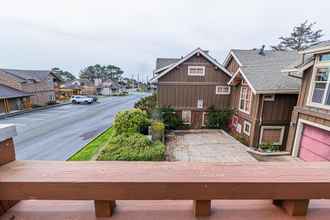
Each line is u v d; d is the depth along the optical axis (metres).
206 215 0.63
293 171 0.65
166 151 7.64
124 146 6.41
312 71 6.06
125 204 0.68
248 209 0.67
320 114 5.64
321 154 5.84
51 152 7.86
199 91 11.55
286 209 0.65
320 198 0.61
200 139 9.35
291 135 7.00
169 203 0.69
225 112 11.29
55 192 0.58
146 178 0.59
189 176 0.61
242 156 7.19
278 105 8.08
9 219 0.61
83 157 6.97
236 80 10.26
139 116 8.28
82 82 41.41
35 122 13.70
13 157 0.69
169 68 11.11
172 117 11.11
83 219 0.62
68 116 16.09
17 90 19.50
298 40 22.12
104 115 16.58
